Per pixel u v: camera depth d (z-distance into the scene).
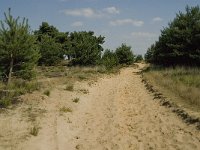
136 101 17.39
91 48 34.22
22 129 10.48
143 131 11.53
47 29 48.62
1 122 10.90
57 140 10.16
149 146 9.92
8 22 14.01
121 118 13.59
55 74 26.67
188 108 13.12
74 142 10.39
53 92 17.19
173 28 29.88
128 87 23.39
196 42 27.69
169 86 19.09
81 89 19.81
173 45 29.33
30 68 14.89
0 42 13.88
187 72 24.56
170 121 12.27
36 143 9.53
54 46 34.34
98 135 11.20
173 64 31.83
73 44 35.22
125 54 48.47
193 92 15.19
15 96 14.89
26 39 14.41
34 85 17.41
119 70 39.53
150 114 13.91
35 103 14.10
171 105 14.32
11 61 14.32
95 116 13.95
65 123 12.12
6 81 15.12
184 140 10.05
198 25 27.70
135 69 43.88
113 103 16.89
